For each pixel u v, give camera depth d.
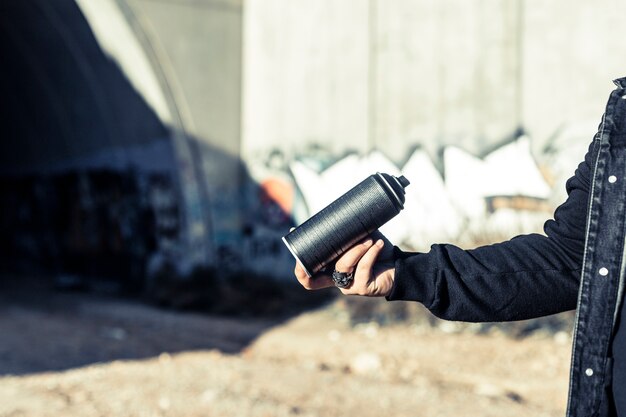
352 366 8.59
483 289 1.91
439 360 8.75
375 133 13.37
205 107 15.23
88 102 16.83
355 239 1.99
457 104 12.20
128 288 16.58
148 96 15.03
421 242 12.58
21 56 17.88
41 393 7.16
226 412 6.33
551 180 10.94
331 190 14.02
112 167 16.92
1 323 11.88
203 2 15.16
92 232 18.05
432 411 6.44
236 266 15.52
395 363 8.62
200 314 13.07
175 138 14.89
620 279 1.76
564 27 10.88
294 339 10.34
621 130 1.80
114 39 14.96
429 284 1.94
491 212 11.66
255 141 15.46
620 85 1.87
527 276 1.91
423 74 12.70
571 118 10.76
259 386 7.26
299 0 14.62
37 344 9.99
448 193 12.26
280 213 14.88
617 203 1.78
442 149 12.38
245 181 15.62
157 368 8.27
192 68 15.07
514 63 11.48
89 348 9.79
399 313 10.98
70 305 14.44
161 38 14.70
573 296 1.93
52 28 16.11
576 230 1.90
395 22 13.11
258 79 15.42
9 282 18.58
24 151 20.53
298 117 14.66
